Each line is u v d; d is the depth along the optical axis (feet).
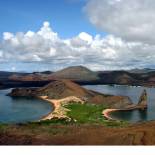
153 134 155.43
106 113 506.89
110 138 155.53
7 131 215.10
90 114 482.69
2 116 465.88
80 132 179.73
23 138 189.26
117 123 390.83
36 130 223.10
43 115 476.95
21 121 410.11
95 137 159.74
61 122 379.55
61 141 171.22
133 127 189.88
